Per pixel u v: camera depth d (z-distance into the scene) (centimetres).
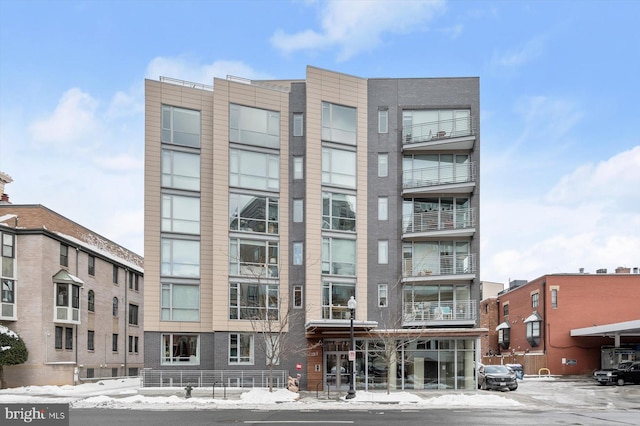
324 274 3778
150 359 3588
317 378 3622
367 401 2723
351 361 2862
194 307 3703
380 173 3997
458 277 3866
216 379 3572
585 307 5275
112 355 5275
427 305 3962
